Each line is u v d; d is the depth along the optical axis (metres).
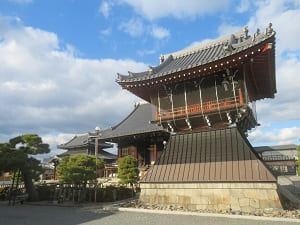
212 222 12.38
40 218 15.34
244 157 15.41
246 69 16.02
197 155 17.08
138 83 18.12
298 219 11.99
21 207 21.11
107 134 39.16
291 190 25.53
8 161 21.66
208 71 16.11
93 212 16.97
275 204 13.48
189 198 15.82
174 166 17.38
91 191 22.94
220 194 14.98
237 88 16.38
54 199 24.23
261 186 13.95
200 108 17.20
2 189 28.70
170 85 18.88
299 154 35.31
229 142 16.39
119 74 18.44
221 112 16.28
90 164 22.27
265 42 13.33
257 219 12.66
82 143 53.19
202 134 17.77
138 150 38.31
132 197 24.94
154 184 17.28
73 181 21.44
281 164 56.75
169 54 23.20
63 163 23.48
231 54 14.44
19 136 25.38
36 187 27.67
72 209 19.11
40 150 25.08
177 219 13.31
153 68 18.95
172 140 18.78
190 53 22.11
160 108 19.44
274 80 18.73
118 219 13.94
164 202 16.59
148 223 12.60
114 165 41.00
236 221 12.45
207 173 15.84
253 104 20.91
